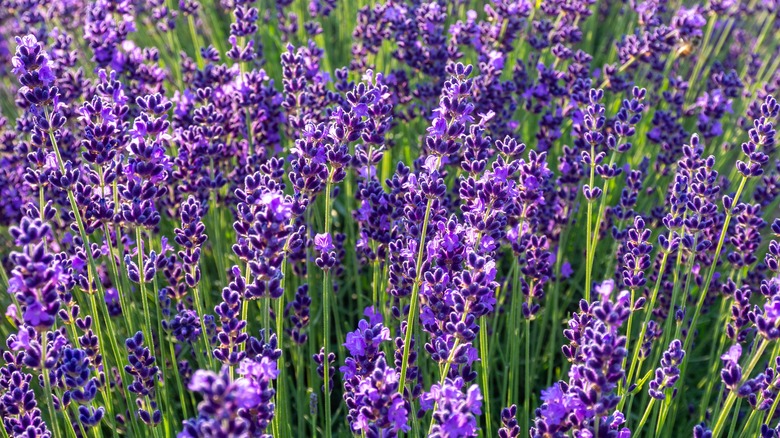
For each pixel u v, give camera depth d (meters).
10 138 0.93
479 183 0.74
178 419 0.84
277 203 0.67
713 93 1.01
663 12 1.22
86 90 0.91
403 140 1.00
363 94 0.76
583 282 0.95
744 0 1.60
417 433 0.72
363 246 0.82
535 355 0.85
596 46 1.43
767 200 0.93
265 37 1.19
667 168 0.97
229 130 0.89
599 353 0.65
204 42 1.31
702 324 0.93
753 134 0.77
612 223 0.93
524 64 1.03
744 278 0.90
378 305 0.83
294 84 0.86
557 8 1.06
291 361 0.89
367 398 0.66
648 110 1.05
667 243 0.78
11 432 0.72
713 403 0.87
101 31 0.94
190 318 0.77
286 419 0.77
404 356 0.72
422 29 0.99
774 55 1.35
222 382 0.60
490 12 1.03
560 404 0.67
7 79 1.18
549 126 0.96
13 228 0.64
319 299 0.90
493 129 0.94
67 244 0.87
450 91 0.75
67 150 0.88
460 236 0.74
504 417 0.72
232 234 0.93
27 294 0.65
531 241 0.80
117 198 0.77
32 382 0.83
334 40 1.30
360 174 0.84
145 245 0.86
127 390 0.74
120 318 0.87
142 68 0.94
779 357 0.72
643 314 0.88
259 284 0.69
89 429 0.80
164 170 0.75
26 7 1.07
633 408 0.87
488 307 0.71
